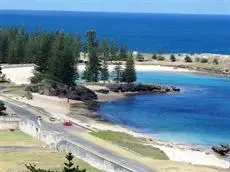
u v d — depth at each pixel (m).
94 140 93.94
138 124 127.19
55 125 107.06
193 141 110.94
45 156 80.94
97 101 159.12
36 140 92.94
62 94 155.88
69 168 40.34
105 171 75.56
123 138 102.62
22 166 74.31
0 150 84.06
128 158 81.50
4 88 155.75
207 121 133.25
